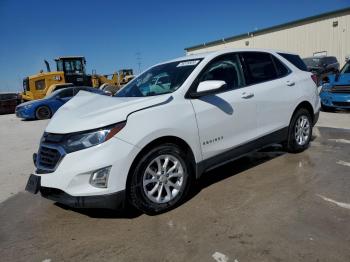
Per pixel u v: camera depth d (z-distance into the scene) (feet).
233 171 16.29
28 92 72.08
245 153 15.10
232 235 10.42
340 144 20.11
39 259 10.03
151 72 15.93
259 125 15.56
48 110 51.24
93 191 10.93
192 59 14.82
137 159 11.57
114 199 11.11
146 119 11.69
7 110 77.25
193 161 13.11
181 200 12.93
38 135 34.71
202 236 10.51
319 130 24.71
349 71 34.04
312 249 9.35
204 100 13.39
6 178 18.89
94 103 13.46
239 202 12.72
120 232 11.19
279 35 90.94
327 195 12.77
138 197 11.68
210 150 13.52
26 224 12.43
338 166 15.97
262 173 15.69
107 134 11.03
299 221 10.93
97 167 10.87
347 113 32.63
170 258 9.52
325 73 55.98
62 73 73.15
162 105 12.23
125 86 16.46
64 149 11.19
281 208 11.95
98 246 10.46
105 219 12.23
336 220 10.85
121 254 9.93
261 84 15.90
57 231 11.67
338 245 9.46
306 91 18.16
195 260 9.32
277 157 17.98
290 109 17.20
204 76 13.84
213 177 15.67
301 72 18.53
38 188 11.66
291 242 9.76
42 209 13.73
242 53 15.79
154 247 10.12
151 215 12.19
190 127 12.73
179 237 10.57
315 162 16.76
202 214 11.97
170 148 12.26
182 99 12.85
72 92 53.11
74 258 9.94
